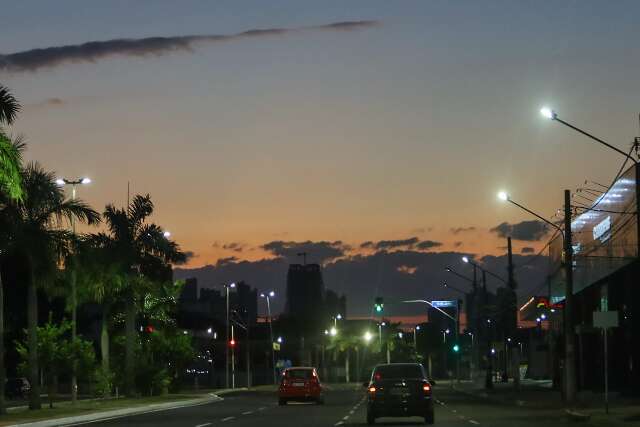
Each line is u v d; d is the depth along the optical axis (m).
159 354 66.19
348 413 40.97
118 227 57.91
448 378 143.75
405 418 37.03
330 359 153.62
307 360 143.50
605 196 54.72
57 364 47.03
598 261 57.22
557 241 72.06
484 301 79.88
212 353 130.00
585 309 66.62
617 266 51.44
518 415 38.72
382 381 33.09
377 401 32.78
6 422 35.53
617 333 60.19
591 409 39.28
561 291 70.44
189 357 68.06
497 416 37.97
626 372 59.44
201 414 41.03
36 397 45.12
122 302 64.06
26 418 38.09
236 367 128.88
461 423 33.50
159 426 32.75
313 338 150.12
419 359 170.88
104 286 56.81
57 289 51.78
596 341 65.25
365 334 143.88
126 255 56.91
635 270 53.12
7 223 42.75
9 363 88.62
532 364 109.69
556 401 48.53
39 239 43.00
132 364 59.84
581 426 31.77
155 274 59.78
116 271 56.16
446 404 50.00
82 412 42.06
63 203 44.50
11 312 80.38
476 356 102.56
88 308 101.38
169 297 66.69
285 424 33.28
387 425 32.84
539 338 113.38
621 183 49.97
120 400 55.25
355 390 83.38
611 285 58.62
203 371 119.69
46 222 44.25
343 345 139.12
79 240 45.16
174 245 59.84
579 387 67.88
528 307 82.44
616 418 33.59
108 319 65.81
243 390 83.94
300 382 50.25
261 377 127.06
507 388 74.12
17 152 37.44
